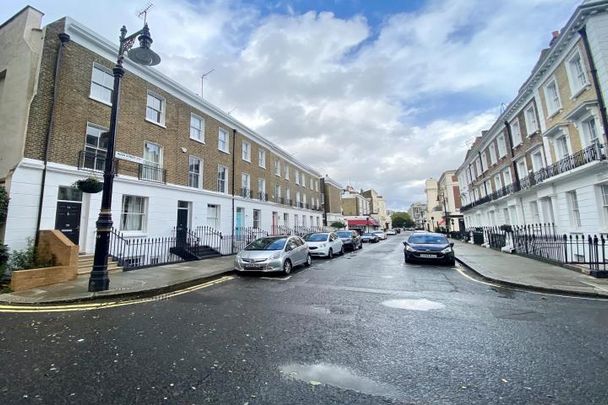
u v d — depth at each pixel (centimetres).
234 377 326
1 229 909
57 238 905
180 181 1608
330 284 858
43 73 1034
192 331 471
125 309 608
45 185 999
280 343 422
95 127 1200
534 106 1691
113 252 1183
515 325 494
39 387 305
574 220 1342
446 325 496
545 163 1573
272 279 962
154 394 292
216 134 1956
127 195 1307
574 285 770
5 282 809
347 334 456
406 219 11181
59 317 552
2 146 1026
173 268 1136
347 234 2200
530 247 1462
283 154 3041
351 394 293
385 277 962
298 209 3284
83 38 1169
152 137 1451
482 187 3006
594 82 1134
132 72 1370
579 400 280
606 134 1088
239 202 2138
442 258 1234
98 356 379
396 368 347
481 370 341
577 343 417
